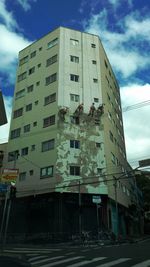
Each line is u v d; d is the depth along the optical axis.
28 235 38.31
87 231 36.97
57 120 41.66
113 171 44.66
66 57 45.94
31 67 48.91
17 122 46.69
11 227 40.03
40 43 49.34
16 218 40.31
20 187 41.66
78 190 38.47
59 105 42.50
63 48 46.41
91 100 44.19
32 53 49.88
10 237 38.72
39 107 44.75
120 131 56.12
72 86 44.22
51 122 42.34
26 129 45.03
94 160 40.72
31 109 45.75
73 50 46.78
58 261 14.59
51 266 12.84
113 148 47.28
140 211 60.16
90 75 45.94
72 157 40.06
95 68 46.81
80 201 35.78
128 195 54.47
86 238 34.72
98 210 38.84
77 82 44.75
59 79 44.09
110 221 39.59
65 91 43.56
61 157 39.72
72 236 35.44
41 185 39.72
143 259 13.80
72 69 45.34
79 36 48.19
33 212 39.53
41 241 36.28
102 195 39.47
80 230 34.62
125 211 51.53
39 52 48.91
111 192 41.47
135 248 20.28
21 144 44.47
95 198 35.38
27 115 45.84
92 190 39.12
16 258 15.10
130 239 36.03
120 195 47.06
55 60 46.03
